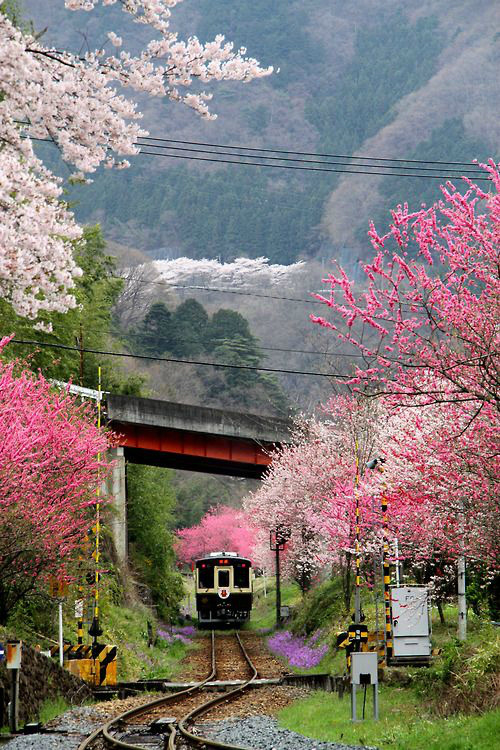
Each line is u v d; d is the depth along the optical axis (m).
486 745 16.88
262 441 74.12
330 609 51.62
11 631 29.97
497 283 19.41
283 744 20.14
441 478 23.80
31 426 28.45
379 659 30.20
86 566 34.19
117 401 69.31
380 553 38.69
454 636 31.56
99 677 34.22
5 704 23.22
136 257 188.62
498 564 23.94
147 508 82.25
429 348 19.78
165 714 27.17
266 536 83.81
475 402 22.22
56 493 29.66
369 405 43.06
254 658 52.31
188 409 72.12
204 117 23.58
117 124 21.92
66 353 63.12
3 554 28.25
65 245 20.64
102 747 20.45
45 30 21.16
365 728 21.80
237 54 23.27
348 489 44.38
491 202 19.69
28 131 21.67
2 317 50.75
